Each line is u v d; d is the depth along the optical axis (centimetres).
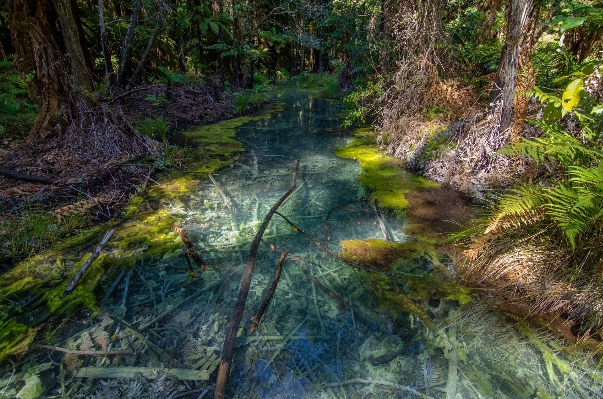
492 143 339
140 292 210
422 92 449
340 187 365
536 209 212
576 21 133
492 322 185
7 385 152
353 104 778
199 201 328
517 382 153
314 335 181
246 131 611
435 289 211
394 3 494
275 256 247
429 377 157
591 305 178
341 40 877
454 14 555
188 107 730
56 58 395
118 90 668
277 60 2098
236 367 163
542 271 202
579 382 152
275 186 367
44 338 176
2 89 510
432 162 393
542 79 361
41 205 294
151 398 147
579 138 269
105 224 282
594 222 191
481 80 462
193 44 1059
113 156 398
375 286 216
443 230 278
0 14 671
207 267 233
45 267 227
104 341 176
